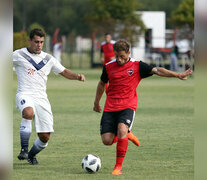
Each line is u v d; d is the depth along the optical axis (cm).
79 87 8269
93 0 16275
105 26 16138
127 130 2506
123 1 15850
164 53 14388
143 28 15762
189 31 15912
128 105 2581
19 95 2692
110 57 7062
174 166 2631
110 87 2633
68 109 5247
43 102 2703
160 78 11300
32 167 2614
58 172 2484
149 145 3278
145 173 2459
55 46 14038
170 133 3756
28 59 2698
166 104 5800
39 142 2678
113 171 2459
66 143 3338
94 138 3541
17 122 4278
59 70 2764
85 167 2455
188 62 13488
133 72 2605
